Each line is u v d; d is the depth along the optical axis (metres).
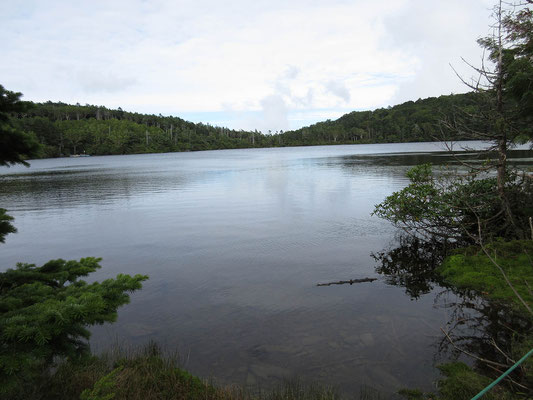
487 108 9.14
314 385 4.40
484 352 5.04
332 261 9.68
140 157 136.12
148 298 7.44
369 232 12.84
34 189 31.67
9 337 2.85
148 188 30.27
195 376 4.65
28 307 3.36
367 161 55.97
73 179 42.34
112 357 5.09
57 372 4.43
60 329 3.02
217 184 31.45
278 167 51.56
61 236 13.81
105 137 179.75
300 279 8.37
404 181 27.78
